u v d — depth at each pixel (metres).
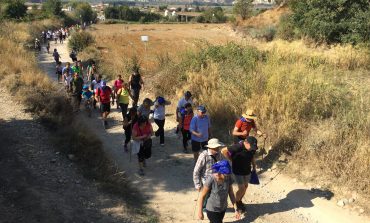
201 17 103.62
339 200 8.83
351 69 16.75
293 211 8.69
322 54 18.81
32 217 7.48
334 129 10.29
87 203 8.36
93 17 104.88
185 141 11.74
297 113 11.30
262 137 11.32
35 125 12.06
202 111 10.07
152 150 12.09
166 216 8.48
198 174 7.84
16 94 14.81
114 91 17.11
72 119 13.23
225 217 8.47
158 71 20.00
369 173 8.95
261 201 9.14
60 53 38.09
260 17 53.44
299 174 9.89
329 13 23.98
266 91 12.52
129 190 9.42
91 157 10.58
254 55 16.91
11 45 24.84
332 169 9.50
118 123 14.97
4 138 10.81
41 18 78.25
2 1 71.56
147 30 65.94
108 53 33.88
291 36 30.38
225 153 8.68
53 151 10.53
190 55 18.47
